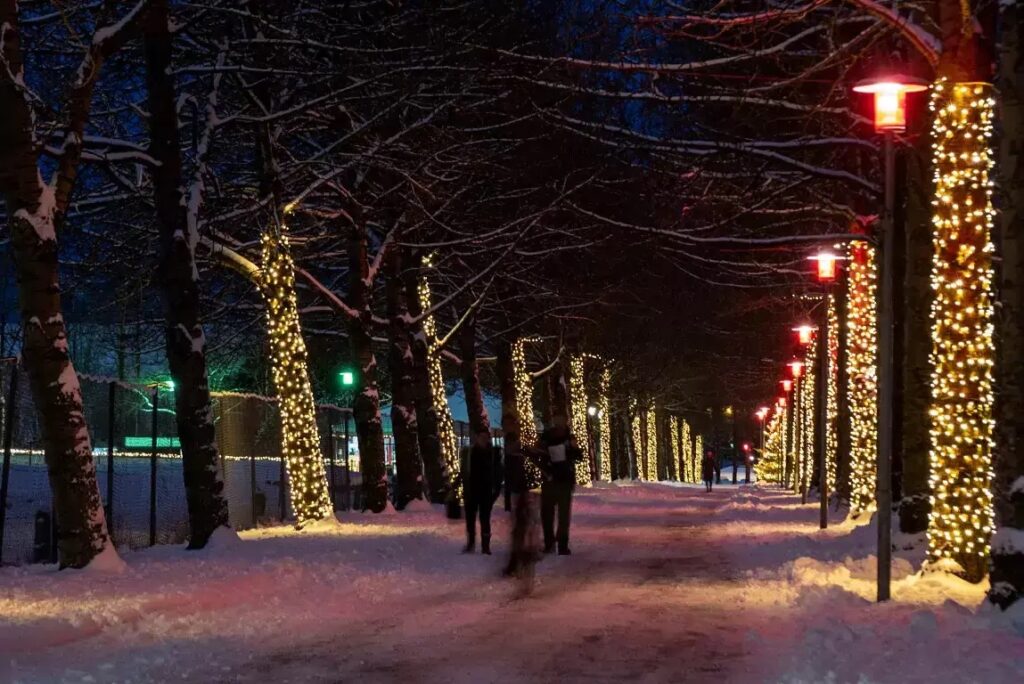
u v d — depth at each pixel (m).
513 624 12.91
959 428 15.09
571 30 22.91
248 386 52.66
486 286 34.53
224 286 39.28
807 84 25.28
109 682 9.47
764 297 45.19
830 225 29.86
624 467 83.75
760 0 20.56
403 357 36.38
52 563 20.72
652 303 47.34
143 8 18.69
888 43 22.48
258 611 13.94
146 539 25.52
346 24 25.44
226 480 31.61
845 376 36.94
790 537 25.84
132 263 31.33
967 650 10.28
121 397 26.17
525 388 49.62
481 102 27.09
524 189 32.47
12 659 10.43
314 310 36.50
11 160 17.59
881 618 12.48
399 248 35.75
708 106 23.31
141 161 22.23
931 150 19.11
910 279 19.55
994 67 15.95
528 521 17.88
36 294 17.77
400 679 9.63
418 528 28.47
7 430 19.78
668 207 28.53
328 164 29.08
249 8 25.31
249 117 24.72
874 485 28.23
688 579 17.75
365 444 33.75
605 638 11.85
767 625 12.73
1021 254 12.34
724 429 118.31
